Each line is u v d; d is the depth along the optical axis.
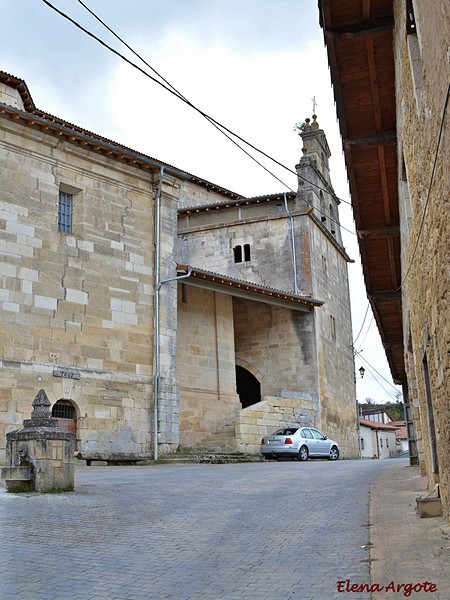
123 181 24.42
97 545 7.91
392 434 69.31
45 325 20.97
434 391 8.30
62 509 10.59
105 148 23.34
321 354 33.94
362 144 11.16
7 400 19.47
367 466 20.31
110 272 23.30
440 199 5.91
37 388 20.27
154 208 25.34
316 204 36.91
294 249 34.81
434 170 6.07
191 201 38.38
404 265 12.21
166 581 6.27
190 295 29.62
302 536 8.14
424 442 11.56
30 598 5.76
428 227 7.06
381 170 11.92
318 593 5.59
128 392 22.91
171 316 24.88
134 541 8.12
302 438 26.59
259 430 27.75
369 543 7.43
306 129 39.06
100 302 22.73
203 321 29.94
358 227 14.09
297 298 31.89
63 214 22.62
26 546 7.83
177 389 24.34
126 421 22.64
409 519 8.49
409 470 17.45
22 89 24.61
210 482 14.84
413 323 10.88
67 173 22.62
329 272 37.94
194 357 29.03
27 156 21.48
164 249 25.22
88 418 21.53
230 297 31.77
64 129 21.88
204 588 5.97
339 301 39.25
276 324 34.19
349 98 10.42
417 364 11.24
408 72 7.68
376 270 16.20
